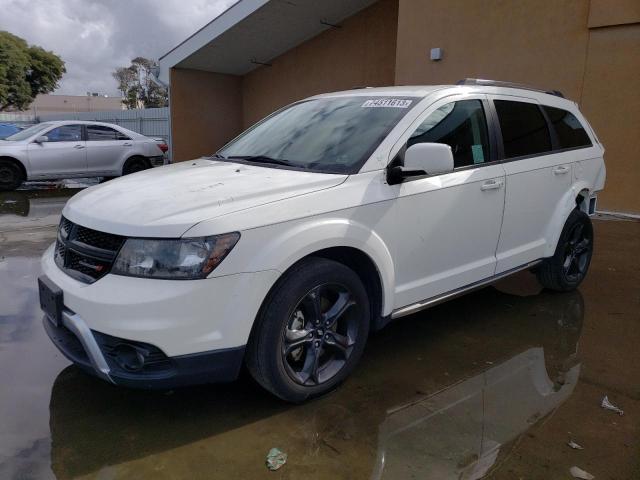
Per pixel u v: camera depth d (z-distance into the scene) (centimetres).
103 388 326
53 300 283
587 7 827
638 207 815
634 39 787
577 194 482
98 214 284
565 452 271
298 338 294
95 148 1229
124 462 258
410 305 351
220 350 264
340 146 351
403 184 335
